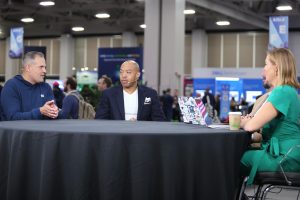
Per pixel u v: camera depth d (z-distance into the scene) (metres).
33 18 19.12
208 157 2.13
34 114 3.11
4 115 3.28
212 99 11.95
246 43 20.53
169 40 11.51
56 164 2.05
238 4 15.88
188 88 15.98
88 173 2.02
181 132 2.11
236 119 2.42
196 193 2.12
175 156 2.05
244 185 2.54
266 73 2.65
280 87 2.51
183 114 2.96
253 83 15.07
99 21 18.95
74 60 23.17
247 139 2.46
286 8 15.65
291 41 19.45
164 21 11.56
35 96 3.39
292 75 2.56
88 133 2.02
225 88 11.55
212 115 8.21
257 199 2.64
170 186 2.04
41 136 2.08
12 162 2.16
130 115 3.73
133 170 2.01
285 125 2.50
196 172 2.11
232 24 19.86
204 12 16.39
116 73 10.56
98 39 22.81
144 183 2.01
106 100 3.77
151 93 3.80
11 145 2.18
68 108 4.82
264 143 2.62
